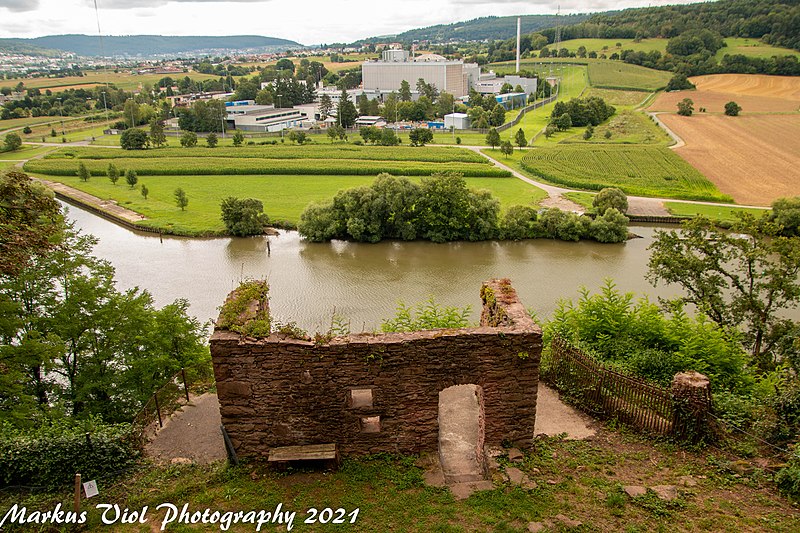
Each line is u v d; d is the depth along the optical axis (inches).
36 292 1055.6
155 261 2719.0
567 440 748.0
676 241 1392.7
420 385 682.2
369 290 2329.0
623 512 580.7
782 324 1226.6
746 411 775.7
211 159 5113.2
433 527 570.3
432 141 6304.1
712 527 550.6
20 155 5895.7
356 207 3090.6
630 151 5177.2
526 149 5693.9
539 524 565.6
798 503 583.8
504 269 2591.0
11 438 730.2
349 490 642.2
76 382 1055.0
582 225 3051.2
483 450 692.7
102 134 7593.5
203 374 992.2
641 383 762.2
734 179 4146.2
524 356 679.7
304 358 658.8
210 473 684.7
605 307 1049.5
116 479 684.7
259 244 3029.0
